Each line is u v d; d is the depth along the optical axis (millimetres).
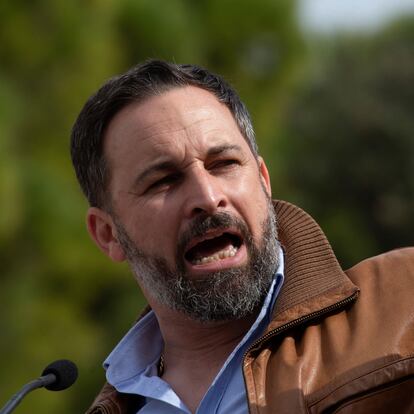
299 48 30469
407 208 55750
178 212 7938
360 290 7625
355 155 55656
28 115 25828
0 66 25484
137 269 8242
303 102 56312
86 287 27062
